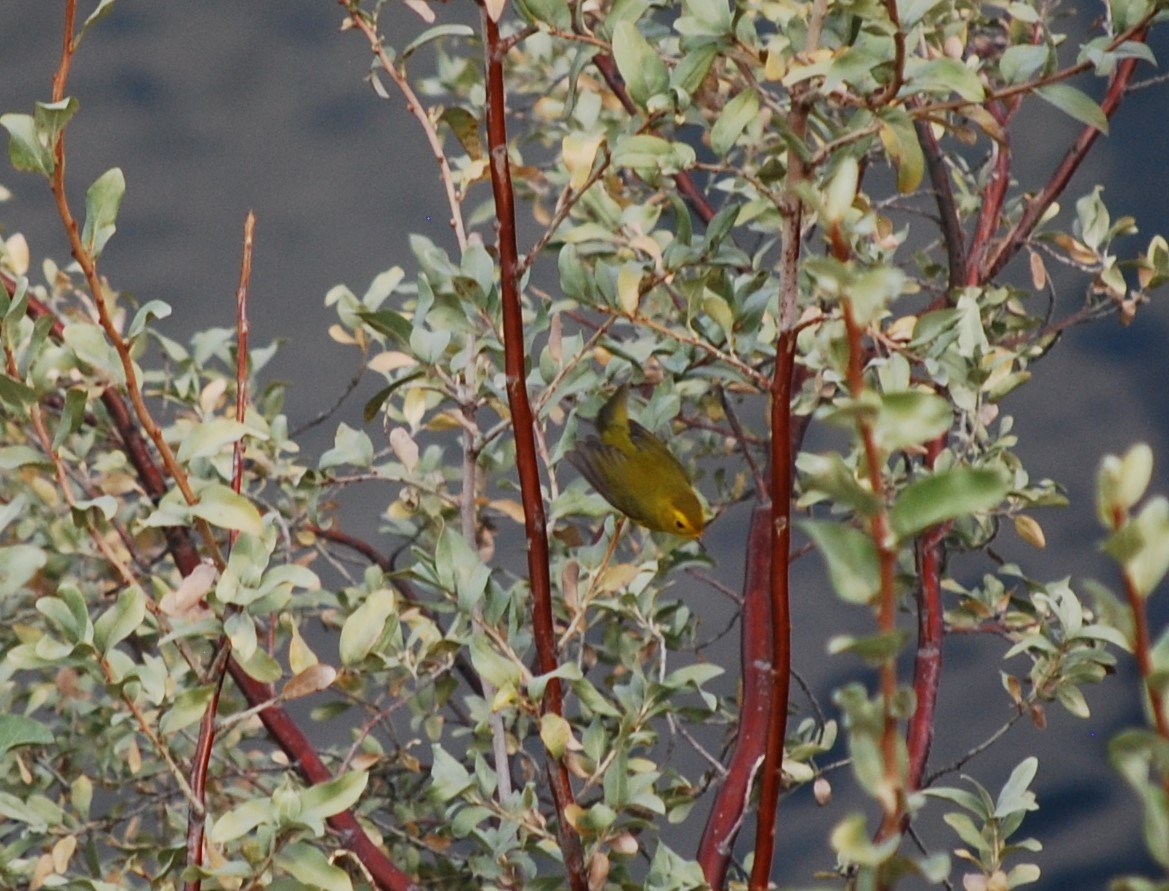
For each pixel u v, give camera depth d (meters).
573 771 5.06
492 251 6.06
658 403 5.84
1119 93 7.58
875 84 4.52
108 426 7.57
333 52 15.92
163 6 16.23
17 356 4.62
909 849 7.74
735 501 7.69
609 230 5.24
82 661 4.44
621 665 7.01
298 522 7.23
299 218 14.47
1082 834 10.70
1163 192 12.69
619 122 7.43
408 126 15.23
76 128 15.27
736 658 9.94
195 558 6.78
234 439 4.36
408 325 5.40
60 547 6.70
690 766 8.60
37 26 16.33
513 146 8.45
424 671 6.81
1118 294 7.11
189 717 4.42
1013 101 7.94
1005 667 11.48
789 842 9.31
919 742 6.19
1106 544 2.35
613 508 5.45
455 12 12.59
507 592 5.29
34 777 6.86
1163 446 12.38
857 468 4.77
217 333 7.75
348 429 6.35
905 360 5.42
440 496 6.11
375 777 7.18
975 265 7.53
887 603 2.40
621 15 4.79
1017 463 6.30
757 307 5.52
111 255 14.24
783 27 5.59
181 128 15.32
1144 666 2.33
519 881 5.45
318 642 8.89
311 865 4.33
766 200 5.38
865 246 6.54
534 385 5.80
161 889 4.94
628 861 5.40
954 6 6.90
